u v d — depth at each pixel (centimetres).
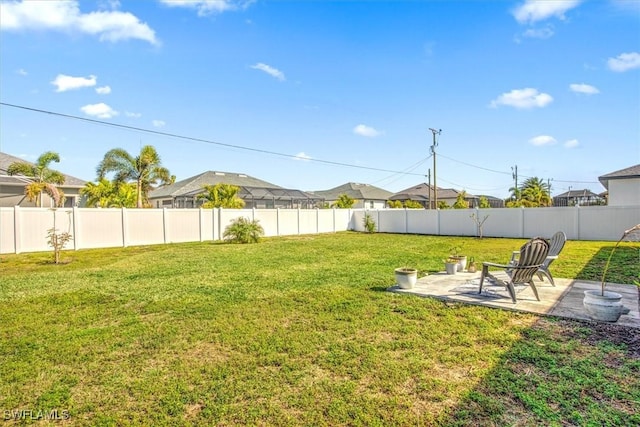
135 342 406
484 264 577
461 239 1870
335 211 2595
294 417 251
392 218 2484
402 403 265
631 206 1625
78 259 1184
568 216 1786
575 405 255
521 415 245
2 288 713
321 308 529
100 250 1454
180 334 429
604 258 1019
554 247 673
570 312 475
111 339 415
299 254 1236
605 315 432
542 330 415
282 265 977
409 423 239
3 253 1331
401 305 533
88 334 433
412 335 411
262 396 281
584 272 785
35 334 436
